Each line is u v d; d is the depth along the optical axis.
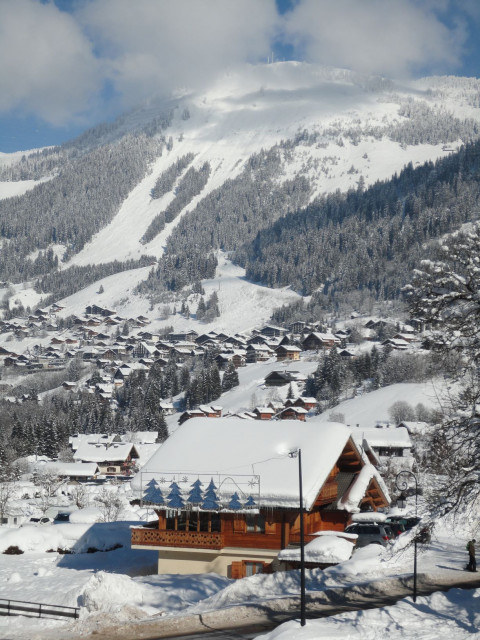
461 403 32.44
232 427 57.66
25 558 65.38
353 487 57.00
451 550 52.59
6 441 184.88
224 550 51.69
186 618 36.41
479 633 31.03
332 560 47.09
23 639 35.31
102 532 69.81
